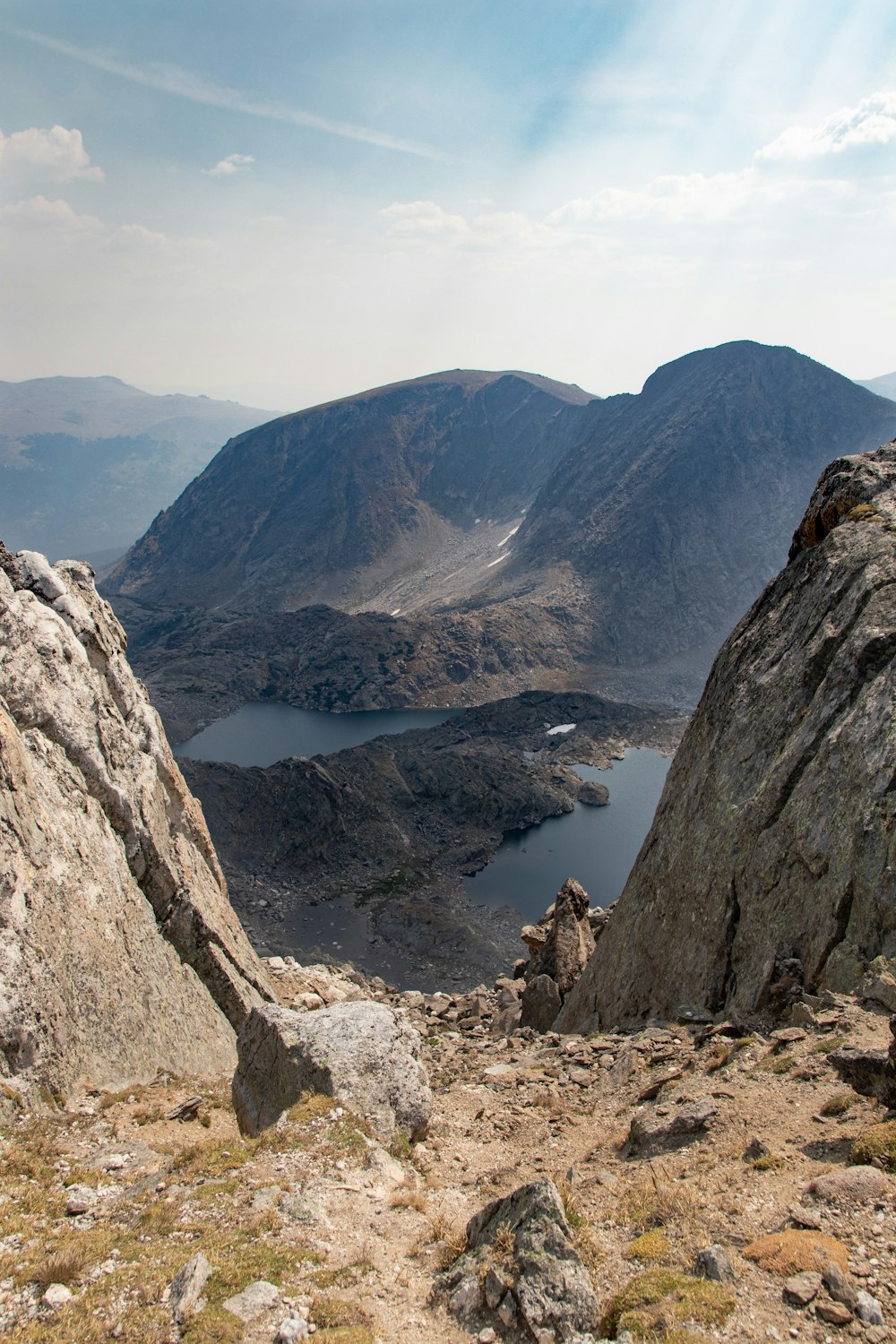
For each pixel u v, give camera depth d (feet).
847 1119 51.39
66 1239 50.55
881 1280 35.73
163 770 147.23
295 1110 66.69
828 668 102.73
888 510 116.47
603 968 133.80
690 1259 40.27
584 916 175.22
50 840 95.61
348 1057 71.36
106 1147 69.15
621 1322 36.47
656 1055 83.05
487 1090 87.76
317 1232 50.06
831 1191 42.39
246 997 128.98
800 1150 49.70
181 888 126.93
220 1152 62.69
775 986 81.97
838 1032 65.62
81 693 116.37
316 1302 41.83
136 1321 40.75
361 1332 38.81
